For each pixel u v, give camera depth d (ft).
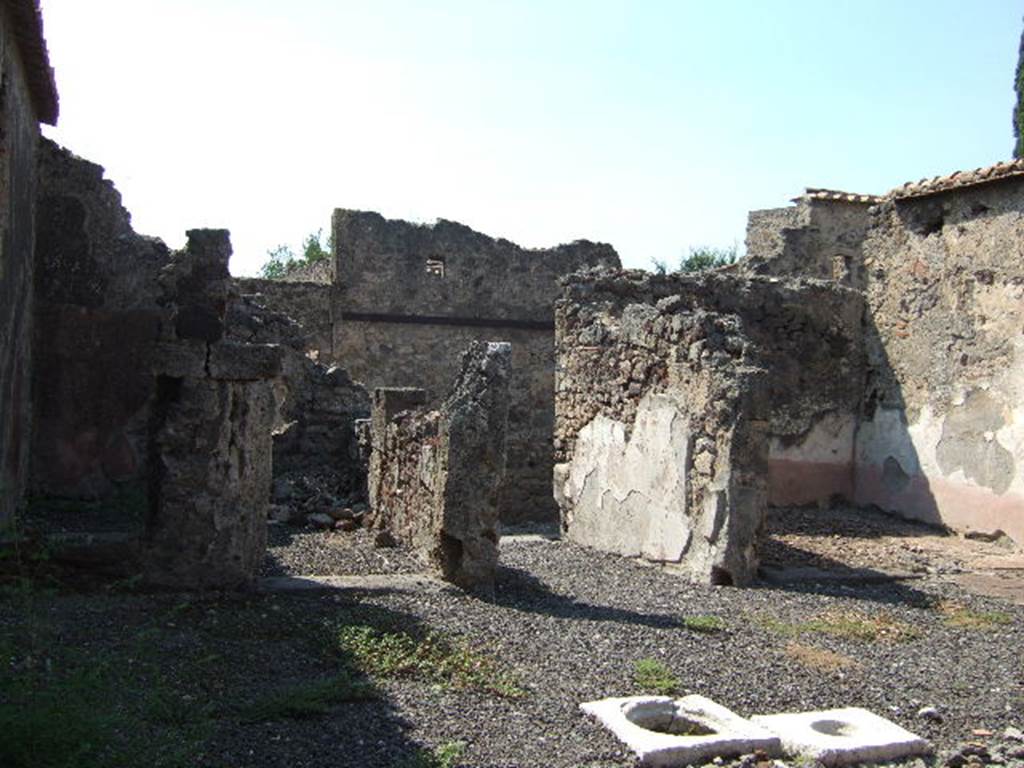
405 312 66.03
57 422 40.98
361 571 27.96
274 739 15.01
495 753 15.03
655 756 15.02
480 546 25.76
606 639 21.74
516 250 68.49
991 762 15.94
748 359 30.19
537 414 68.44
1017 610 27.27
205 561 23.53
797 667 20.38
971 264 40.37
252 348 23.70
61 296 41.32
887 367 44.96
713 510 29.14
